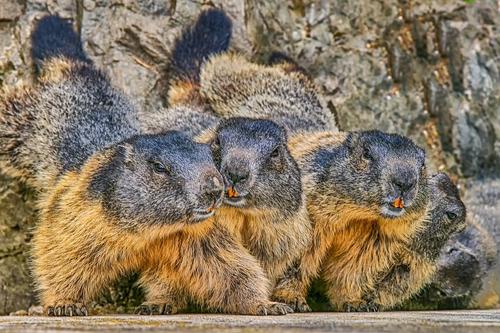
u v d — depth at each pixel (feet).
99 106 44.34
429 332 26.55
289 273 39.93
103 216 36.14
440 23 54.19
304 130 45.03
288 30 51.62
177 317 34.50
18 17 47.52
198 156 35.91
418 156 39.17
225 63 48.73
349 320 32.04
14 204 44.27
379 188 38.50
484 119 53.78
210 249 37.63
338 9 52.80
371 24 53.26
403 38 53.62
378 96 52.42
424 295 44.21
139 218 35.78
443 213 42.11
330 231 40.06
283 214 37.91
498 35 54.75
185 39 49.11
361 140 39.47
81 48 46.70
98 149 42.86
